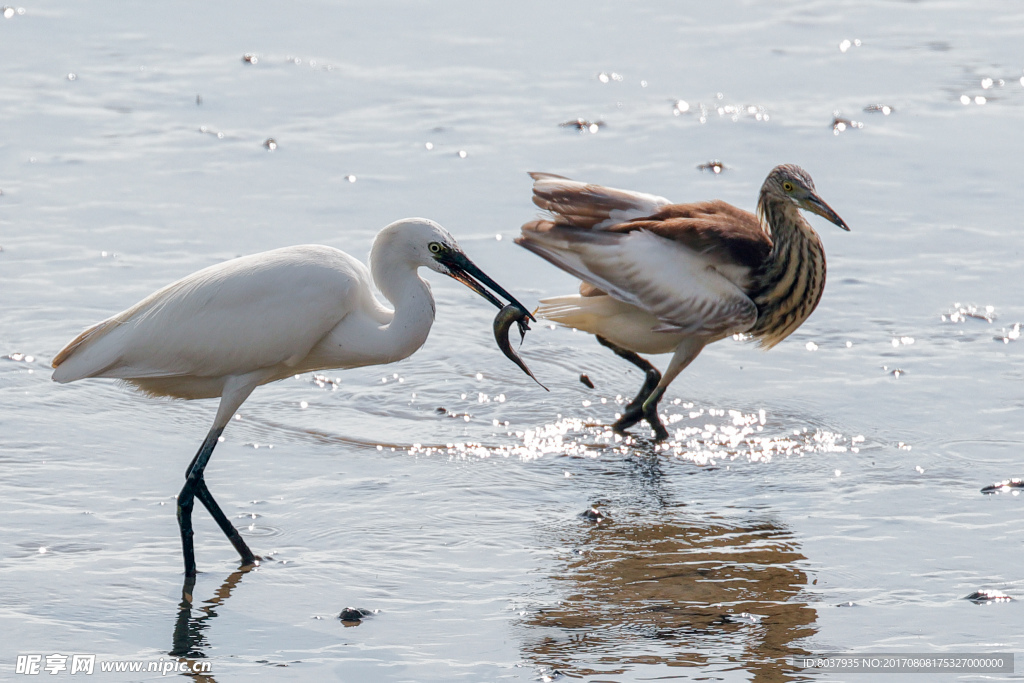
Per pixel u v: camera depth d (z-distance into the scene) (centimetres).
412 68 2297
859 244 1623
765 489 1070
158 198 1720
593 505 1040
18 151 1870
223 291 947
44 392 1211
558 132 2006
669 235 1217
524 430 1205
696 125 2036
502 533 982
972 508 1015
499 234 1639
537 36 2491
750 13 2667
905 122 2056
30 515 976
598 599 877
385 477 1082
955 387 1260
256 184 1781
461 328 1425
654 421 1200
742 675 776
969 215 1706
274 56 2334
